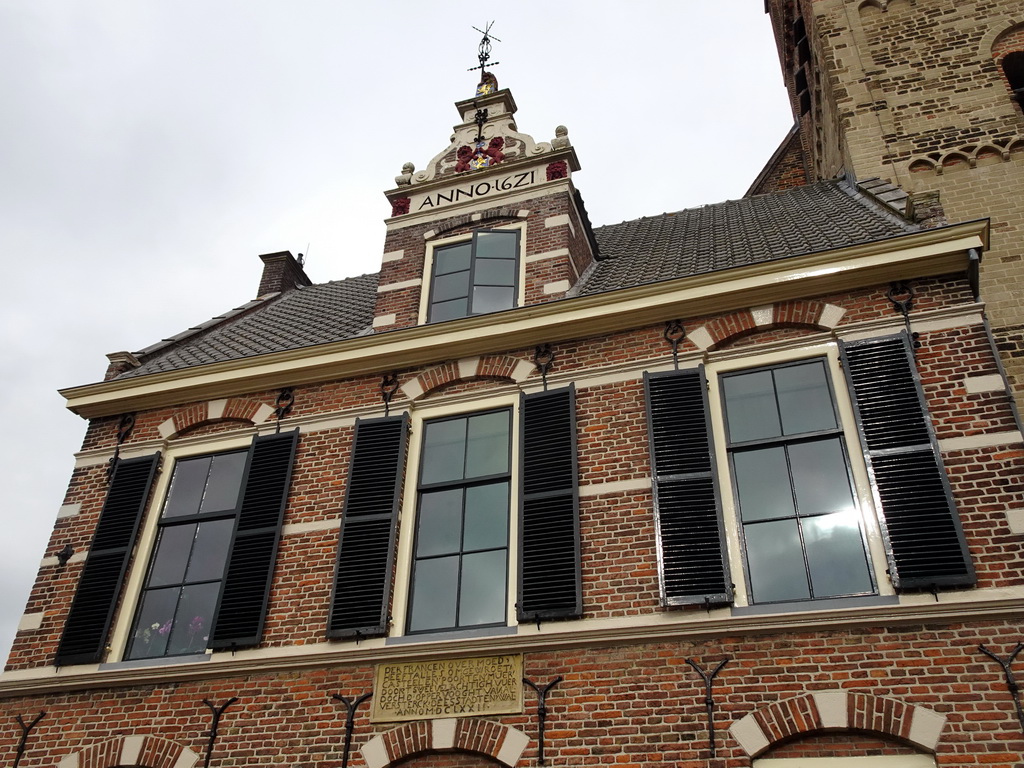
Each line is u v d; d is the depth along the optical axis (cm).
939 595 774
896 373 899
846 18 1603
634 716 797
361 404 1110
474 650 870
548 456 977
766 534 870
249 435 1138
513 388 1055
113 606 1034
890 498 832
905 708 732
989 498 811
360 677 898
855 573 822
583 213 1323
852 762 730
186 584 1053
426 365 1120
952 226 943
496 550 955
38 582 1096
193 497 1122
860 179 1387
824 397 927
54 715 973
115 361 1334
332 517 1024
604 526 912
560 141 1296
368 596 944
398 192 1346
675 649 820
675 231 1470
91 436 1213
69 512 1149
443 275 1238
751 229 1326
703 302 1016
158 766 901
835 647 779
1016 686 719
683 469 916
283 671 927
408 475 1036
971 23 1510
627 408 986
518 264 1215
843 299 980
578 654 845
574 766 788
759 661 791
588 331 1059
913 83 1470
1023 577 764
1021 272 1155
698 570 852
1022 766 688
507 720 830
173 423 1183
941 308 932
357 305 1486
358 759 849
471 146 1372
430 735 841
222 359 1253
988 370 878
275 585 995
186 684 952
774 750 754
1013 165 1312
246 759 881
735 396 962
